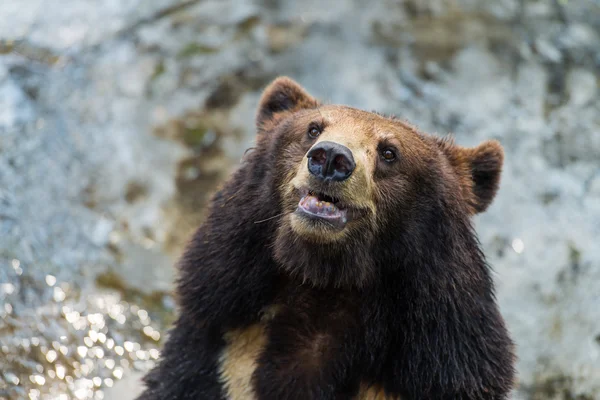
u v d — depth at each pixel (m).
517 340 14.45
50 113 16.97
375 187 8.71
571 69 19.38
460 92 18.58
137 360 12.79
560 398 13.95
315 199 8.29
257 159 9.34
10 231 14.23
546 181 16.97
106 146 16.72
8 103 16.92
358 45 19.47
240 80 18.66
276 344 9.12
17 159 15.68
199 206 16.36
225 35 19.58
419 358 8.91
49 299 13.28
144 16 19.88
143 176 16.50
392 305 8.98
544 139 17.75
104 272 14.38
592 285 15.31
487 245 15.79
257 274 9.08
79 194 15.66
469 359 8.95
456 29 19.94
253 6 20.23
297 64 19.00
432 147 9.45
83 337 12.81
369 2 20.48
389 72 18.84
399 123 9.44
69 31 19.22
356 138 8.68
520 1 20.67
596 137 17.91
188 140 17.39
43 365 12.01
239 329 9.28
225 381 9.21
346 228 8.50
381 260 8.91
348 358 9.02
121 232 15.32
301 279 9.00
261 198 9.04
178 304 9.50
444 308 8.91
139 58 18.84
